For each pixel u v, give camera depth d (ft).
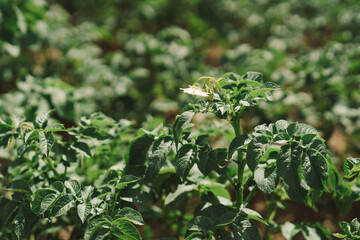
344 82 12.89
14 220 6.30
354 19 19.36
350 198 7.15
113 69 14.83
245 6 23.27
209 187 6.91
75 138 6.81
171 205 7.91
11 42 13.51
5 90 15.66
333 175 6.44
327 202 11.23
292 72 13.48
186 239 5.70
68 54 15.88
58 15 19.77
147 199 6.45
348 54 13.62
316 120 12.50
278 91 11.88
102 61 15.71
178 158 6.00
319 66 12.69
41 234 7.59
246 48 14.67
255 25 21.56
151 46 15.25
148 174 6.11
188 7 24.00
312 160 5.45
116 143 8.47
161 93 14.75
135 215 5.92
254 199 11.51
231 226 5.88
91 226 5.71
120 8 26.18
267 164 6.06
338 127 14.15
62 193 6.05
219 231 5.84
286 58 16.17
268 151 6.15
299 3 23.24
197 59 15.42
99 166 8.36
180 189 6.86
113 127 8.32
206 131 7.93
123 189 6.55
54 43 16.71
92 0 25.29
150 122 9.92
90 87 14.17
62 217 7.50
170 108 14.21
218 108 5.85
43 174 7.36
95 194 6.51
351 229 5.86
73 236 7.34
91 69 14.89
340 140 13.51
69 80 16.24
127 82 14.32
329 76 12.20
